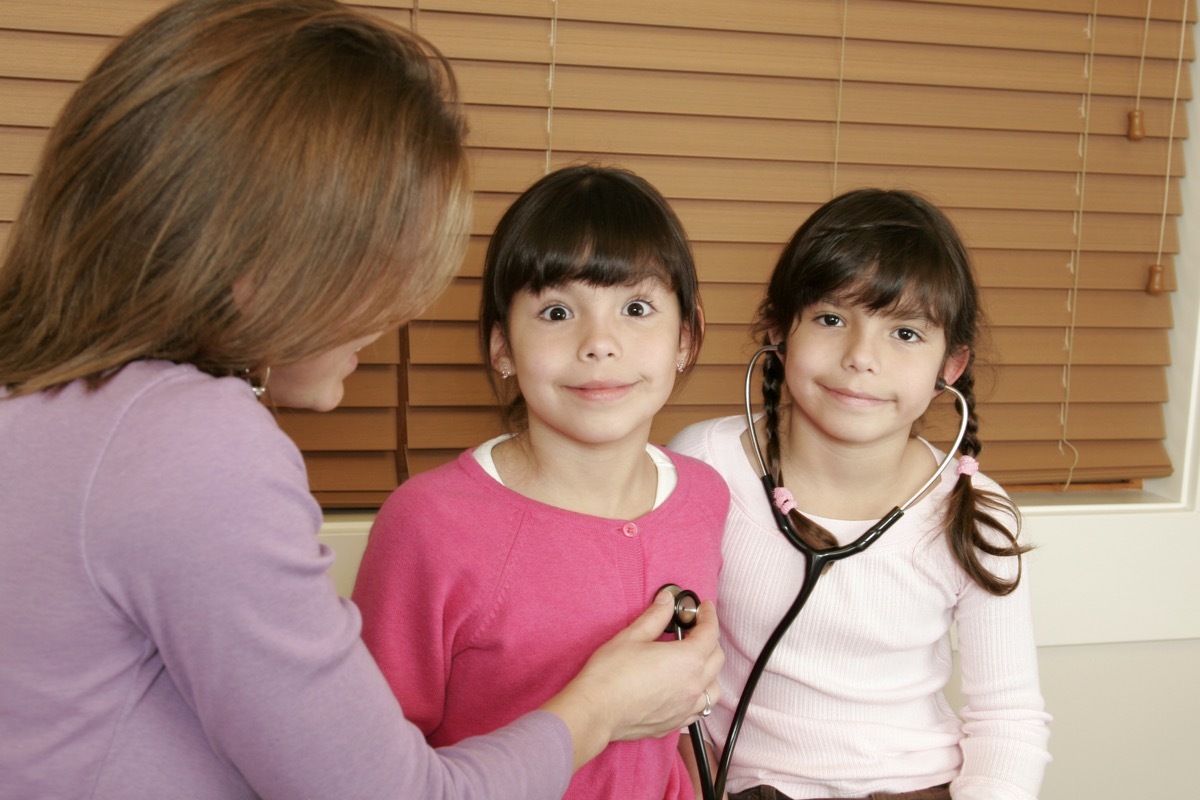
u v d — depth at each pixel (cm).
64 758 58
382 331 67
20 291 62
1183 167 153
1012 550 113
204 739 61
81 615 56
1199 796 157
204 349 61
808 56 141
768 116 139
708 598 103
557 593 94
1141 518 149
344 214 59
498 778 67
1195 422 154
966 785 109
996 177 148
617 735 83
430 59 69
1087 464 153
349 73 61
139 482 54
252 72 58
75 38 121
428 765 63
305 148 58
